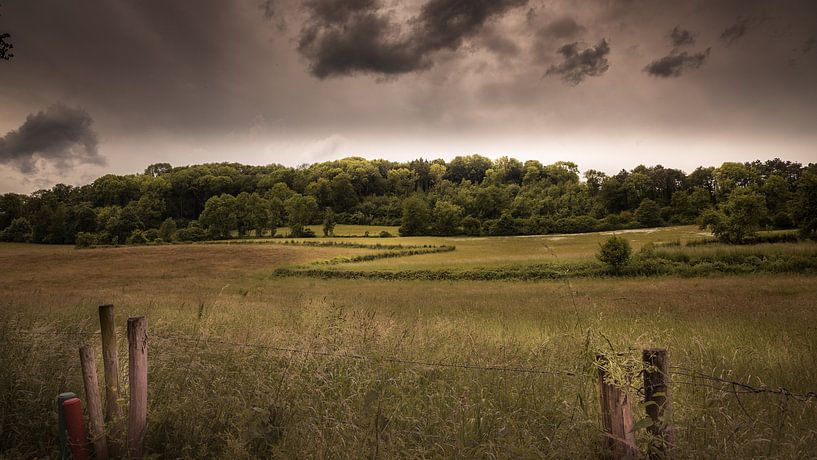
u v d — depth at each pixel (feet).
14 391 17.33
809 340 37.63
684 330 45.73
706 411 13.93
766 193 356.79
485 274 177.06
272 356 18.89
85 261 271.90
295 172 644.69
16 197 472.44
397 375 17.21
